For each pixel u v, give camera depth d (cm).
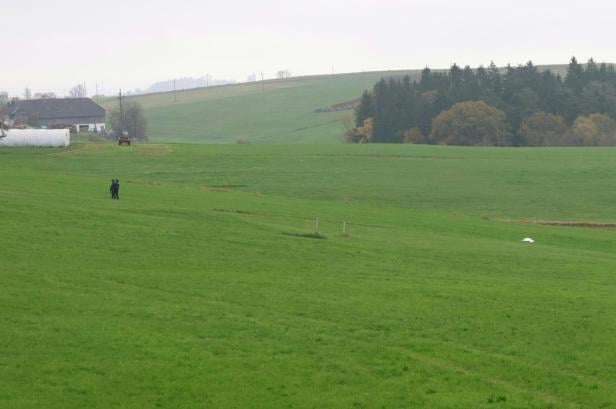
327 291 5653
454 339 4519
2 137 18712
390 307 5203
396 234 9012
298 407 3459
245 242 7544
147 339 4284
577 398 3647
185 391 3597
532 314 5125
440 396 3622
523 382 3838
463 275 6600
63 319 4562
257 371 3875
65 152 18300
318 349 4250
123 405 3416
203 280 5825
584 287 6256
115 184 10000
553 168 17425
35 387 3550
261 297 5375
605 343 4478
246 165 17375
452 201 13875
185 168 16725
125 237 7288
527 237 9650
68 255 6384
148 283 5634
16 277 5519
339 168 17288
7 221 7556
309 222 9494
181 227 8069
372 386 3731
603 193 14650
